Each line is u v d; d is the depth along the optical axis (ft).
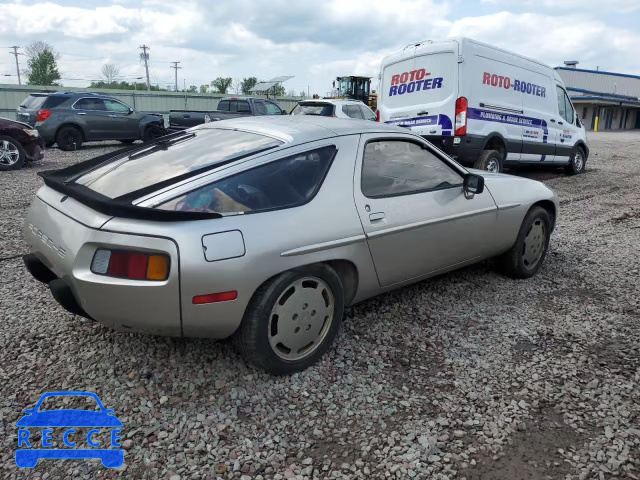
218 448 7.86
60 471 7.31
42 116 47.80
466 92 27.73
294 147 10.02
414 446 8.05
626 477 7.49
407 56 30.32
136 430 8.17
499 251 14.48
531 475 7.51
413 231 11.51
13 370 9.70
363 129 11.35
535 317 12.78
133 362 10.02
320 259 9.65
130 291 8.20
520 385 9.78
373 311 12.81
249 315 9.04
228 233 8.52
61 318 11.83
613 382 9.89
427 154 12.56
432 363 10.50
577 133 38.58
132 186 9.37
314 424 8.52
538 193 15.25
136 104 100.68
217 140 10.91
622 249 18.72
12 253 16.65
